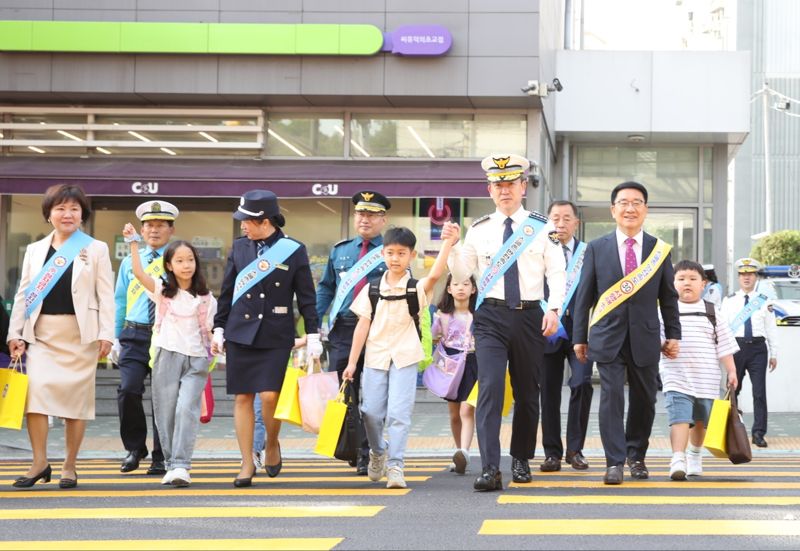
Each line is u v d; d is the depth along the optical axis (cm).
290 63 1723
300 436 1427
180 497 773
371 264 963
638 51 2125
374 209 974
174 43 1720
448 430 1474
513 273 819
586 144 2264
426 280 829
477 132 1788
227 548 539
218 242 1836
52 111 1806
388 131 1794
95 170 1716
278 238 880
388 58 1716
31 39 1727
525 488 820
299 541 558
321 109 1800
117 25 1723
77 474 991
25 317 858
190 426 871
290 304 870
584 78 2133
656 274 866
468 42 1709
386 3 1720
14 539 579
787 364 1758
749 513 664
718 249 2238
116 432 1476
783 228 6047
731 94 2111
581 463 1009
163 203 1016
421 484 868
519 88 1705
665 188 2252
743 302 1360
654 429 1482
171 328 886
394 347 835
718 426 906
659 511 674
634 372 870
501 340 816
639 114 2123
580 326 883
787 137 6066
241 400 860
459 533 583
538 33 1706
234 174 1695
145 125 1791
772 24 6088
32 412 846
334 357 965
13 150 1805
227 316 877
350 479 907
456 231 820
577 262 1003
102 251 875
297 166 1755
